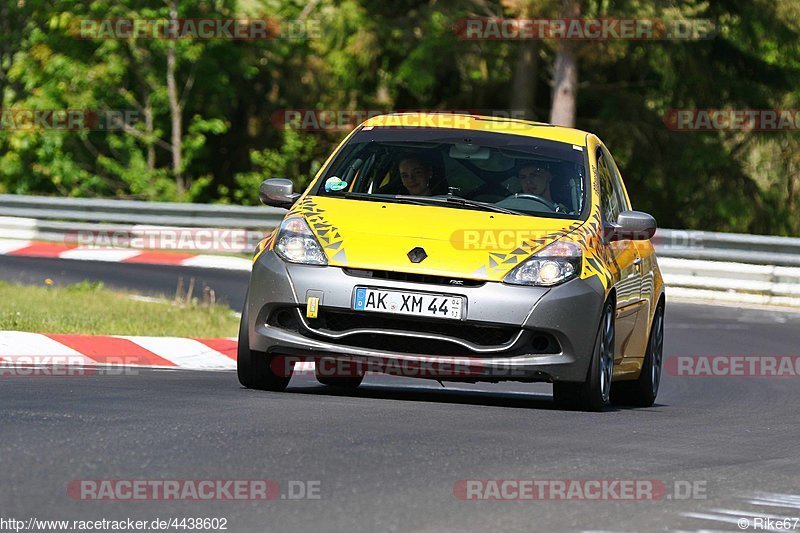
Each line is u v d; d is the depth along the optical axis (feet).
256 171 423.64
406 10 389.80
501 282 92.63
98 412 79.51
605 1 327.06
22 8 442.09
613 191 112.78
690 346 174.70
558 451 75.31
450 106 400.88
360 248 94.17
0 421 73.56
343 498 58.49
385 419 83.71
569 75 334.65
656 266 119.24
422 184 103.76
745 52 404.36
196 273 239.50
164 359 128.36
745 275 243.40
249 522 53.26
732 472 73.51
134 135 401.90
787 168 440.04
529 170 104.53
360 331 92.58
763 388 136.98
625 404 116.88
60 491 56.95
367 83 401.49
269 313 95.09
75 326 142.72
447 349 92.48
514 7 326.85
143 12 390.01
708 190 391.24
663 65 372.79
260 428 76.33
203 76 402.31
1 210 301.43
